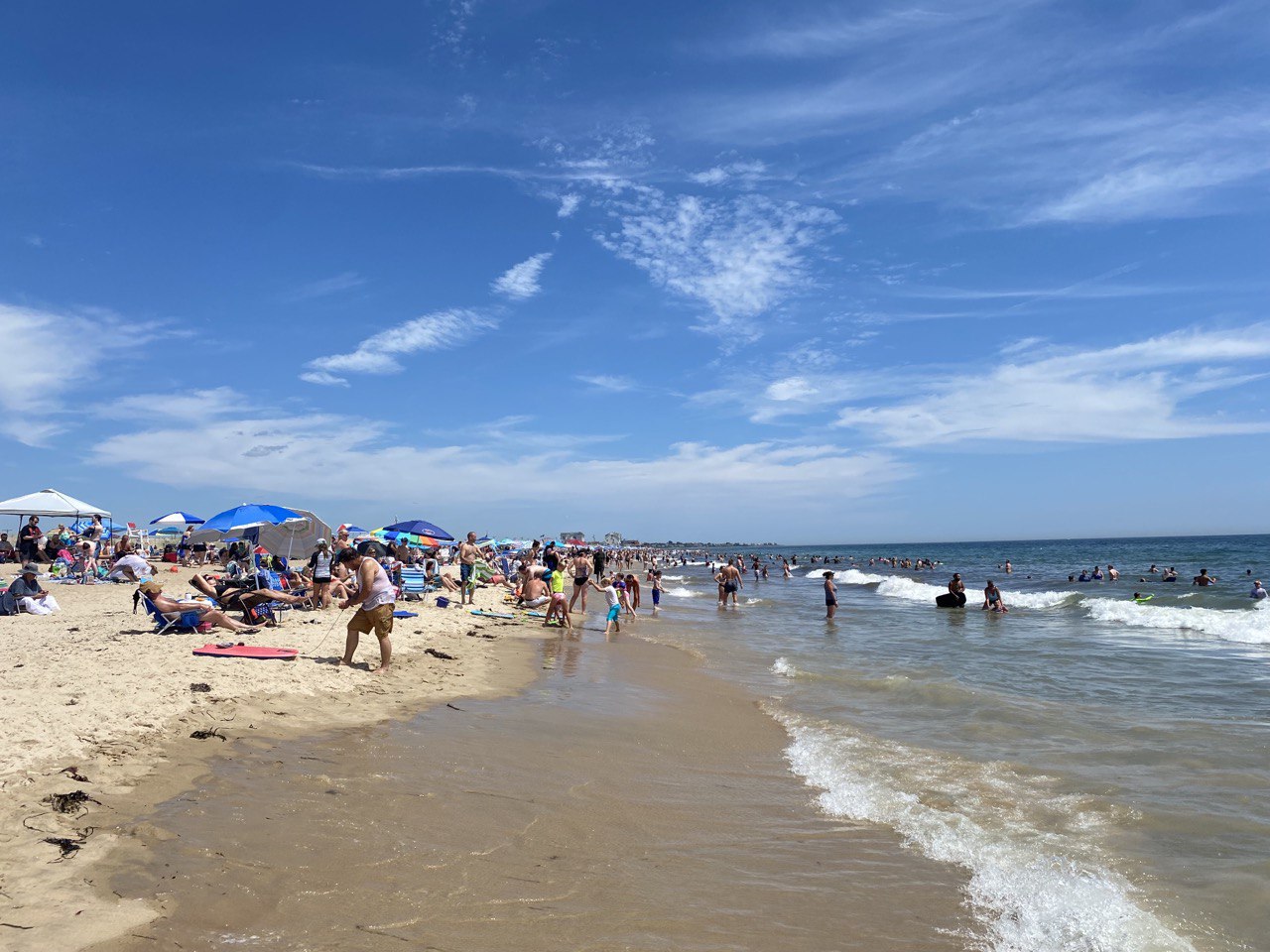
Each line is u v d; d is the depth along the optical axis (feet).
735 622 68.03
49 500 79.20
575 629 56.80
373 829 14.94
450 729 23.39
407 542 90.79
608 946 11.14
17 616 45.16
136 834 13.79
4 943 9.84
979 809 18.07
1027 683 36.17
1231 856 15.29
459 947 10.80
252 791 16.53
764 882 13.79
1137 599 81.76
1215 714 29.07
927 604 91.61
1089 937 11.94
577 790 18.33
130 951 9.98
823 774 20.65
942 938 11.90
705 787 19.26
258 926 10.96
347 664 30.96
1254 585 74.79
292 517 58.75
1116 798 18.84
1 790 15.05
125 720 20.16
